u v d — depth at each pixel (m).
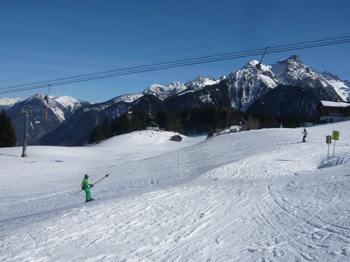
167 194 13.51
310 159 23.69
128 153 53.41
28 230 8.58
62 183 25.28
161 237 7.88
